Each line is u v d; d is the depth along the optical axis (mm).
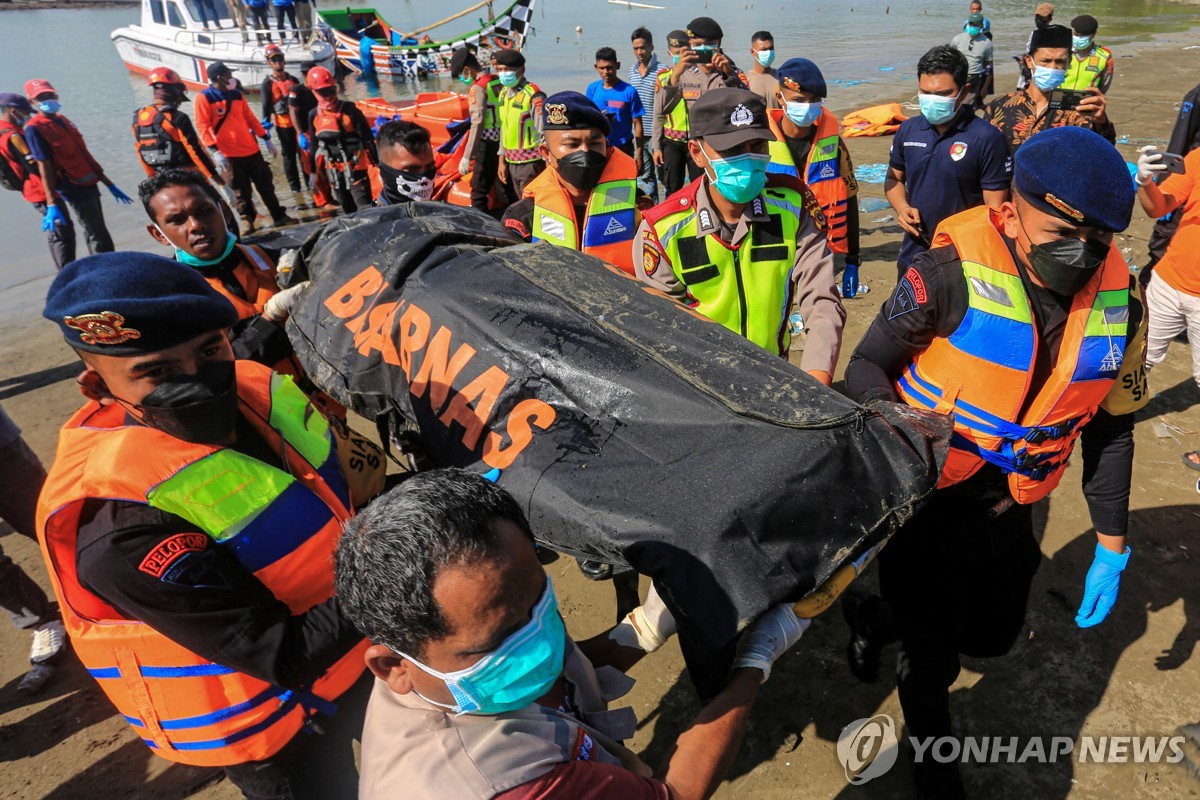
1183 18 23453
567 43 22125
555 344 1731
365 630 1006
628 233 3010
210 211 2498
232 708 1527
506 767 989
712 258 2424
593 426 1602
